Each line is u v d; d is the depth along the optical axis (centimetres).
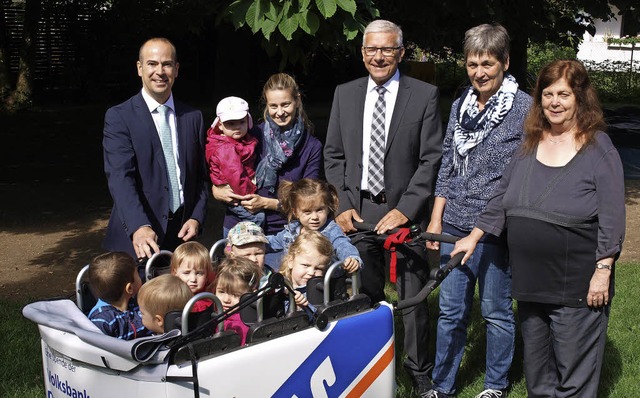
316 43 616
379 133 463
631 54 2727
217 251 405
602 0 967
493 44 429
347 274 371
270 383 313
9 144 1466
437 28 931
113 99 2125
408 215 452
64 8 2031
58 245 839
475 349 550
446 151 464
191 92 2189
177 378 288
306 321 328
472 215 450
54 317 318
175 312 311
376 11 626
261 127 457
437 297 639
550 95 386
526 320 412
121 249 435
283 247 421
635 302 638
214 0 782
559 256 389
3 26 1956
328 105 2067
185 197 450
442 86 2394
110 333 334
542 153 399
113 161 430
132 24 1892
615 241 377
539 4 950
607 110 1903
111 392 301
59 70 2072
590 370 398
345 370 341
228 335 300
